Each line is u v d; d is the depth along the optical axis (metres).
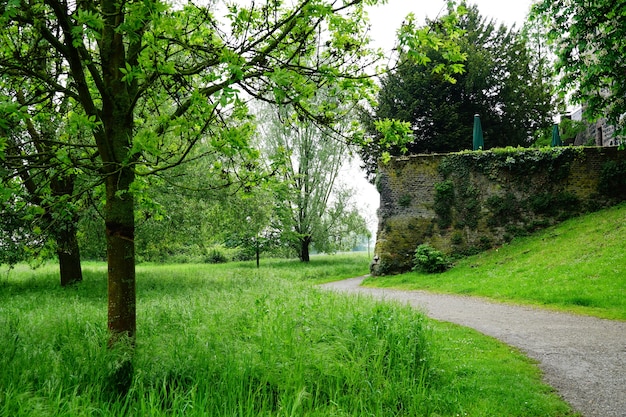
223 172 5.80
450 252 22.81
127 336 5.10
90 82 6.37
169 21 3.96
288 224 33.03
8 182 4.93
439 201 23.44
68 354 5.11
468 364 6.70
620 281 12.61
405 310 8.49
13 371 4.40
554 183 21.92
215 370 5.11
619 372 6.36
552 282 14.23
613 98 12.47
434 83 32.53
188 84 5.15
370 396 5.02
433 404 5.14
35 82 5.79
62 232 14.26
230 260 43.38
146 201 5.95
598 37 12.16
